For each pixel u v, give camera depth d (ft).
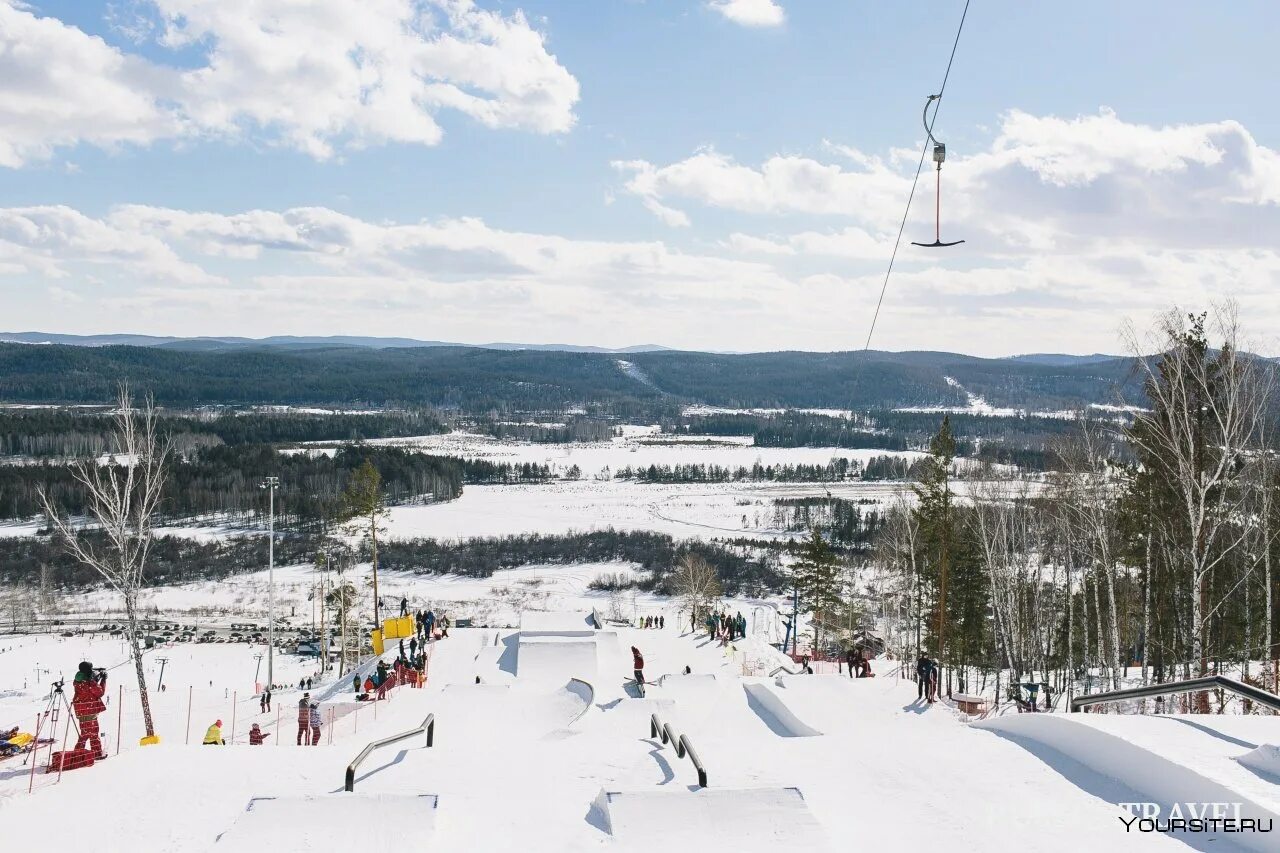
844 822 31.22
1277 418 111.24
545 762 39.47
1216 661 113.70
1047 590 173.27
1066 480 144.97
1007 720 42.86
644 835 29.81
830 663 159.43
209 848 30.22
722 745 41.81
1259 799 28.25
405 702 82.48
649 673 124.67
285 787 36.27
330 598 204.03
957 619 151.84
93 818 33.01
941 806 32.45
